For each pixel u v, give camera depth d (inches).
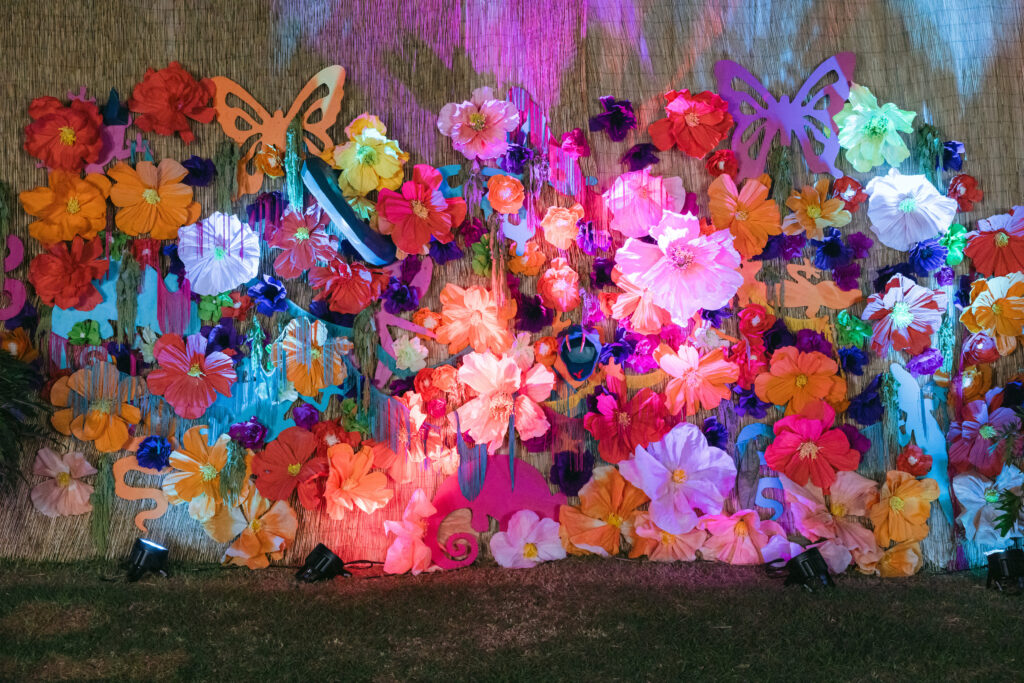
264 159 119.6
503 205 122.2
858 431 123.0
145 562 113.0
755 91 125.0
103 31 119.4
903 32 124.6
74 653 88.3
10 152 118.3
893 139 124.1
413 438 120.4
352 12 121.9
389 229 119.4
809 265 123.8
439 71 122.6
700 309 123.6
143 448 117.9
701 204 124.1
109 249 118.6
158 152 119.2
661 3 124.8
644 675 85.3
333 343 120.2
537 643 93.0
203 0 120.8
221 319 119.5
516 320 123.0
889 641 94.3
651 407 122.9
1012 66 124.6
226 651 89.8
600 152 124.3
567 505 122.6
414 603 105.9
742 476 123.0
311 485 118.8
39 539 117.5
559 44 124.3
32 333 118.0
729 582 114.7
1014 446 123.1
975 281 124.4
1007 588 112.6
